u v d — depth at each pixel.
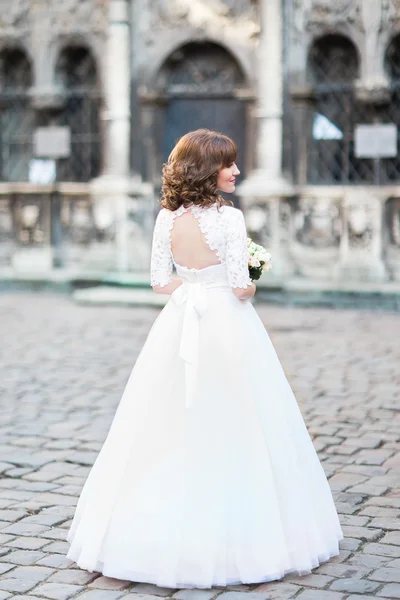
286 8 14.22
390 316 12.94
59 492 5.51
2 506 5.25
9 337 11.05
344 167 14.43
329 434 6.80
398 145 14.13
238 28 14.41
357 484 5.63
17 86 16.08
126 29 14.93
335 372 9.06
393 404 7.73
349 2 13.83
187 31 14.65
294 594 4.05
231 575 4.10
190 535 4.05
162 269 4.43
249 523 4.08
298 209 14.49
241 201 14.64
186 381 4.14
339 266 14.24
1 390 8.30
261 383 4.21
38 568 4.36
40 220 15.72
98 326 11.96
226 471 4.09
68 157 15.77
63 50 15.44
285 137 14.47
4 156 16.14
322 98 14.45
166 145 15.20
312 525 4.25
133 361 9.66
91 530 4.25
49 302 14.38
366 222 14.02
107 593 4.09
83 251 15.59
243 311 4.33
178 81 15.04
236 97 14.64
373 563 4.39
